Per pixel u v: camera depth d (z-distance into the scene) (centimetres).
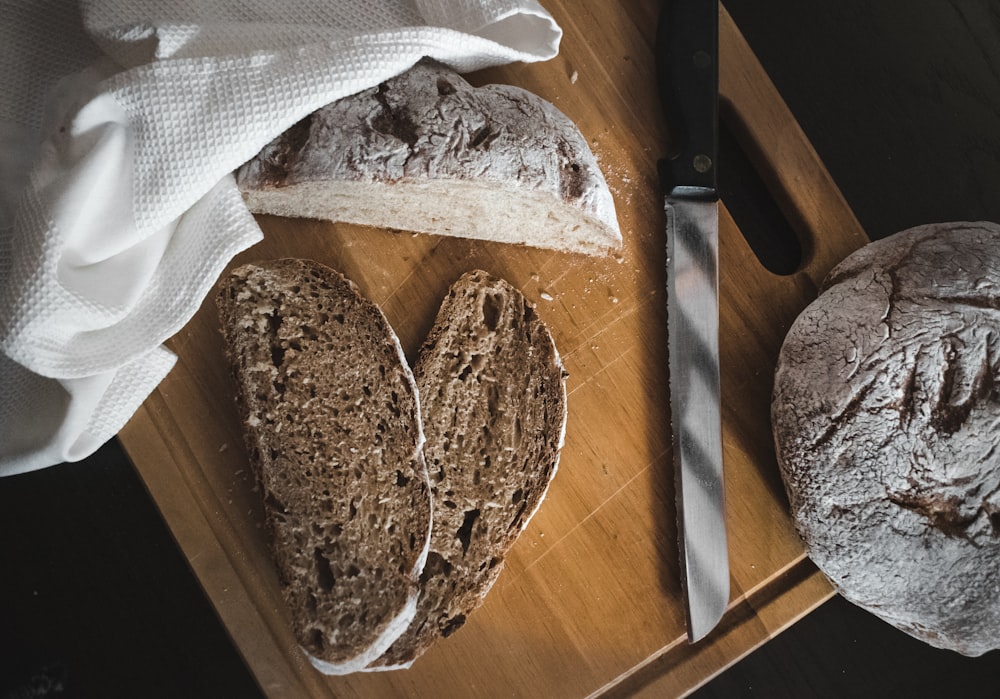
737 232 52
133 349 44
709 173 50
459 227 50
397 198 47
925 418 46
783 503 51
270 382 47
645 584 50
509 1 46
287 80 43
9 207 46
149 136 43
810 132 57
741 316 52
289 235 49
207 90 43
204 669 51
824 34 57
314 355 47
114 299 44
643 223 51
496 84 49
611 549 50
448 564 49
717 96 50
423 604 48
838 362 47
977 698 54
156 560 51
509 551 49
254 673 48
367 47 44
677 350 50
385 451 47
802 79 57
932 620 48
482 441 49
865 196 57
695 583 50
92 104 42
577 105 51
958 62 58
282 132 44
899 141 57
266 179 45
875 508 47
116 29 44
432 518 48
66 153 43
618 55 52
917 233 49
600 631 50
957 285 47
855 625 54
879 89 57
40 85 47
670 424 51
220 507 48
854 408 47
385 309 49
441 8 46
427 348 49
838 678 54
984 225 49
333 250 49
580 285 51
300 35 45
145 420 48
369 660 46
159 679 51
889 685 54
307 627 46
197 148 43
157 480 48
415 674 49
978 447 46
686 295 50
